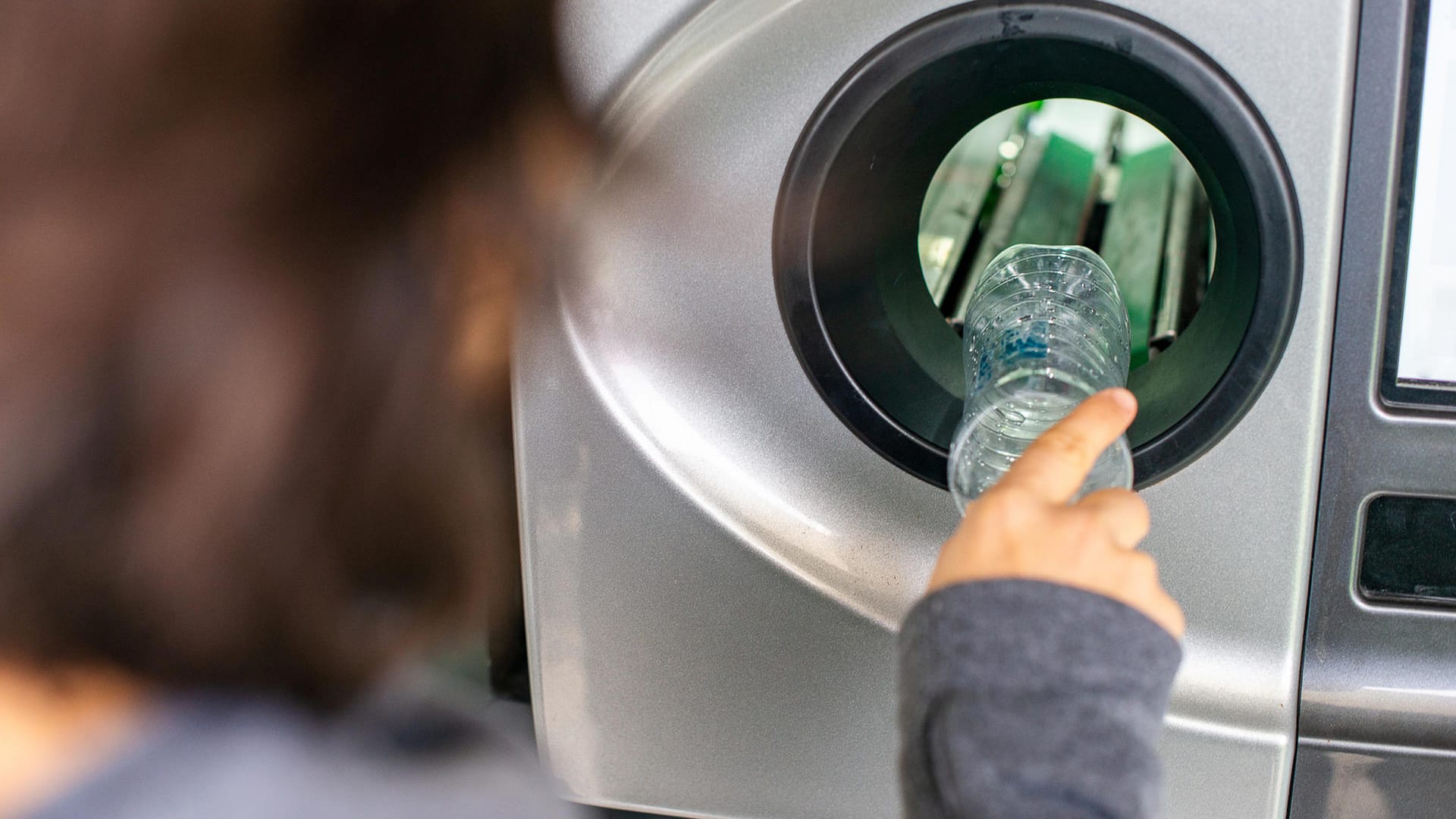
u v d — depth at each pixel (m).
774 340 0.79
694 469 0.82
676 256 0.77
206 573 0.35
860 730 0.86
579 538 0.84
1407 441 0.74
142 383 0.32
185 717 0.38
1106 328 0.84
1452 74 0.67
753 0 0.70
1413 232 0.70
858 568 0.82
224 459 0.33
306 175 0.32
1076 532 0.44
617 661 0.87
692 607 0.85
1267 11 0.67
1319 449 0.75
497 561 0.88
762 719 0.87
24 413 0.33
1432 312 0.71
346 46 0.32
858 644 0.83
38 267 0.32
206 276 0.32
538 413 0.81
